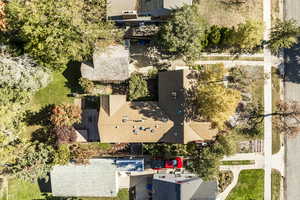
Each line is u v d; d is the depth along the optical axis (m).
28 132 46.16
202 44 44.06
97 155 45.94
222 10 45.66
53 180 44.72
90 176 44.62
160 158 45.84
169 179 44.56
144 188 46.81
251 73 46.19
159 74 44.25
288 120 46.44
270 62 46.22
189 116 42.53
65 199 46.50
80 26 39.50
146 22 44.09
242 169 46.66
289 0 45.91
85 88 44.62
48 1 39.44
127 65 42.88
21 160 43.31
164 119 43.19
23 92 42.66
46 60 42.31
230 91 41.59
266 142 46.56
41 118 46.16
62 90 46.03
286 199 46.66
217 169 42.56
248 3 45.84
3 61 40.38
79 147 45.56
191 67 45.94
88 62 43.75
